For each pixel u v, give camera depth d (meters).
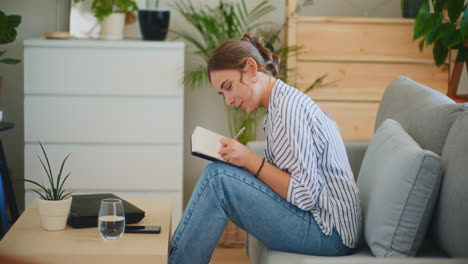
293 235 1.67
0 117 2.81
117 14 3.11
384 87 3.12
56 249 1.54
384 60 3.10
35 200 2.06
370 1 3.37
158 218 1.85
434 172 1.52
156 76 3.02
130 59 3.00
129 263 1.53
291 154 1.63
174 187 3.10
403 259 1.23
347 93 3.12
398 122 2.04
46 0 3.30
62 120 3.03
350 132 3.13
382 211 1.57
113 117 3.04
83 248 1.55
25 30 3.32
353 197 1.68
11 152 3.39
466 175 1.44
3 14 2.79
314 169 1.65
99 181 3.07
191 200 1.69
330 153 1.67
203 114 3.46
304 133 1.63
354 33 3.09
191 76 3.10
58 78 2.99
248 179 1.67
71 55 2.98
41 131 3.03
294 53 3.08
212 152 1.74
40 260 1.52
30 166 3.03
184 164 3.50
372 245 1.59
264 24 3.38
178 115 3.06
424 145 1.79
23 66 3.17
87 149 3.05
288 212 1.67
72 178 3.06
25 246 1.56
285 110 1.65
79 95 3.02
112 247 1.57
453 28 2.74
